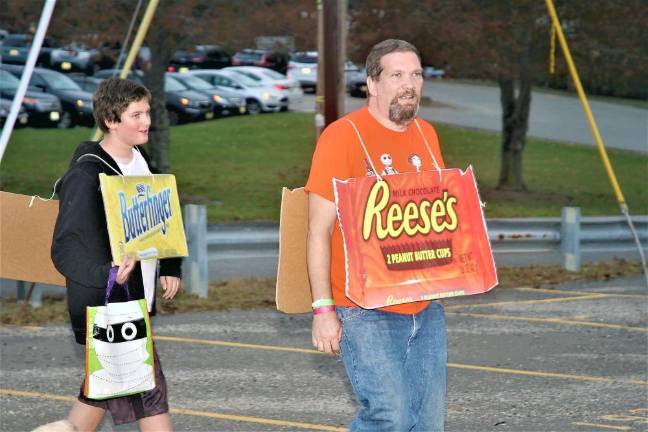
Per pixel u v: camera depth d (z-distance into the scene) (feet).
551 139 145.28
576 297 47.39
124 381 17.19
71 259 17.13
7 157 106.63
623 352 35.27
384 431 16.58
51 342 35.99
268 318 41.09
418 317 16.92
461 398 28.89
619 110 174.91
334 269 16.88
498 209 96.12
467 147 134.31
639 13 90.63
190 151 120.37
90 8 77.10
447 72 94.94
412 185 16.70
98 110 17.84
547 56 92.53
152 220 17.89
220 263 58.23
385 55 16.67
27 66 32.37
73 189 17.30
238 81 146.72
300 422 26.32
